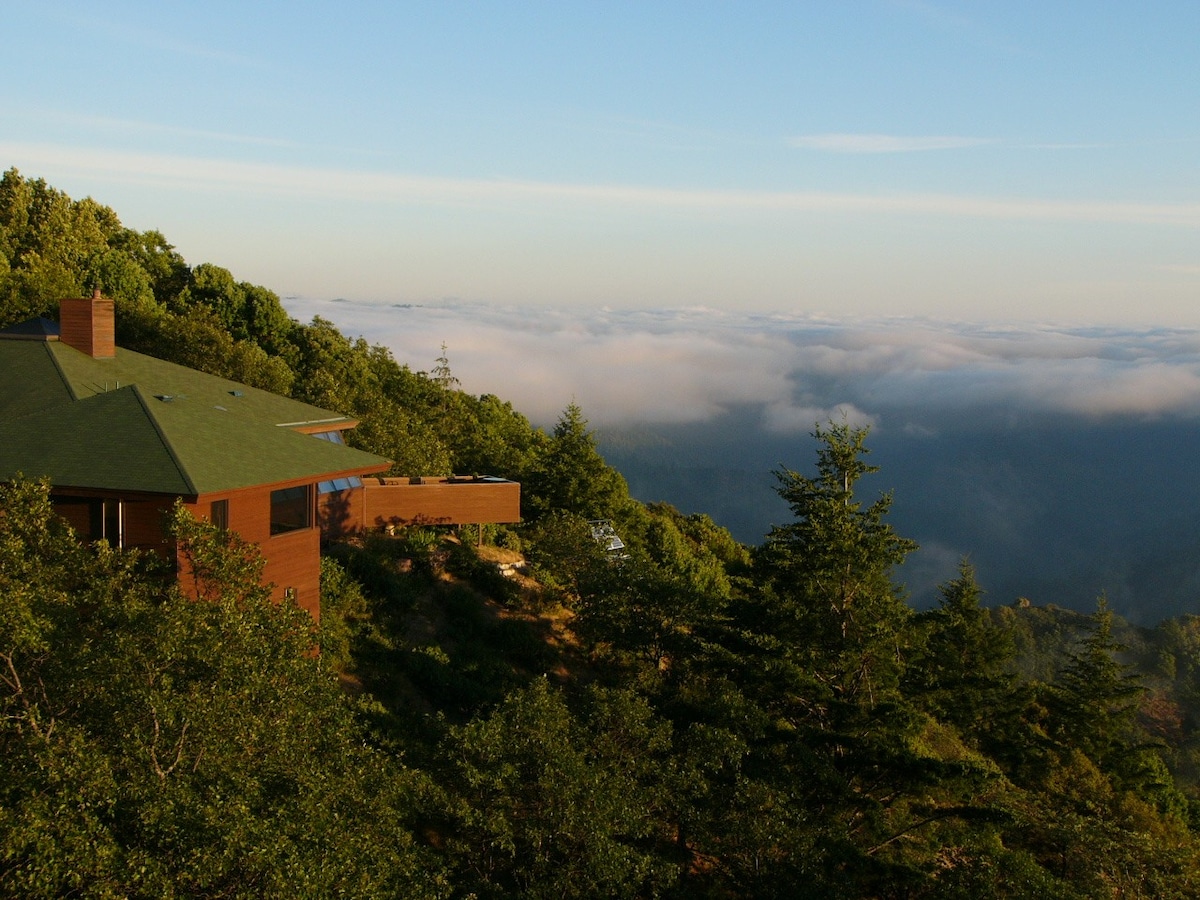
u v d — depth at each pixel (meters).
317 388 41.44
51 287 42.81
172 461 17.20
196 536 13.75
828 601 26.67
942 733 31.72
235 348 39.22
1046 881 16.58
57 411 19.52
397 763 15.71
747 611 28.12
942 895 16.81
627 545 48.97
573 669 28.05
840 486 28.81
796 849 15.74
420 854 12.16
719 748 17.11
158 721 9.19
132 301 49.06
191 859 8.26
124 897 7.89
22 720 9.48
